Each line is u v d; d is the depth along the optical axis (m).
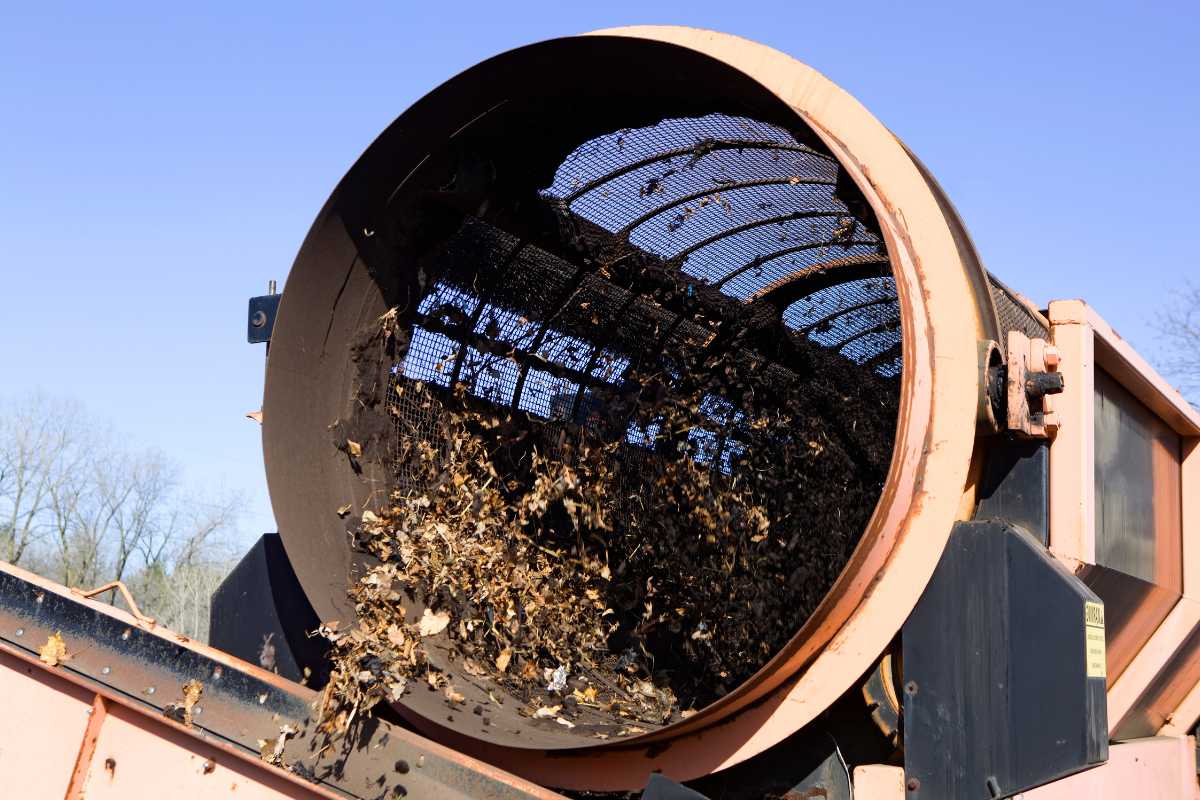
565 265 4.30
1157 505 4.90
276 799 2.99
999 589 2.80
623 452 4.88
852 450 4.77
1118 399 4.42
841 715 3.06
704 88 3.18
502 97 3.39
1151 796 4.93
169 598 38.97
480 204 3.74
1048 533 3.06
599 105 3.48
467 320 4.13
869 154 3.10
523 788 2.74
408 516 3.80
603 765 3.00
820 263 4.43
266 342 4.11
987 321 3.02
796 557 4.60
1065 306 3.51
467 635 3.76
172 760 3.10
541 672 3.85
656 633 4.54
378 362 3.82
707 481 5.00
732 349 5.05
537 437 4.56
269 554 3.86
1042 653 2.72
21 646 3.25
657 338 4.89
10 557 38.00
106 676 3.17
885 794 2.80
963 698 2.79
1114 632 4.43
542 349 4.52
